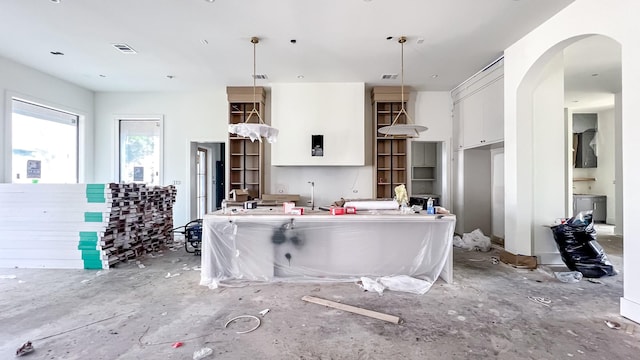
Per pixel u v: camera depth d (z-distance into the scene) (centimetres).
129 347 205
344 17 332
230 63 467
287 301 281
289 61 460
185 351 201
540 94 388
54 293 301
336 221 329
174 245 532
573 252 356
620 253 450
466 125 552
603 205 711
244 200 530
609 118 700
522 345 207
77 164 588
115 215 398
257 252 337
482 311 260
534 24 344
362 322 241
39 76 496
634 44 236
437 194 729
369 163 617
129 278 349
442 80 552
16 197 393
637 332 221
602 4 266
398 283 316
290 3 305
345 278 338
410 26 352
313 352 199
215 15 328
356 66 480
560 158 391
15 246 390
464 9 315
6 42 391
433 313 256
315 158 568
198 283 331
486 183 569
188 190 622
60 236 388
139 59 450
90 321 242
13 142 463
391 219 322
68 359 192
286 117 568
